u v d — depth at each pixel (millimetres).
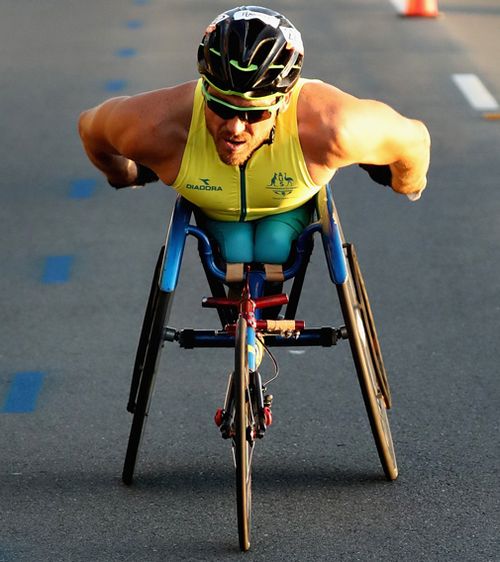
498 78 37562
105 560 12242
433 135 31219
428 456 14602
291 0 53062
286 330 12914
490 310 19672
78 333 18984
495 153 29516
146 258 22594
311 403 16250
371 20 48094
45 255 22906
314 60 40562
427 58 40656
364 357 13141
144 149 12242
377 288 20781
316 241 23359
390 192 26484
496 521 12906
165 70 39062
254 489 13789
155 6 51812
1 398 16625
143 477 14164
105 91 36656
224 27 11266
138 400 13344
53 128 32688
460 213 24984
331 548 12398
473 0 53625
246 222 13203
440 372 17250
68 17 50031
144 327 13789
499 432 15250
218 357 17906
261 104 11352
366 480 13961
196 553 12352
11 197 26734
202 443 15109
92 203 26156
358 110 12039
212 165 12219
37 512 13312
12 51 43375
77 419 15898
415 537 12594
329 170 12289
